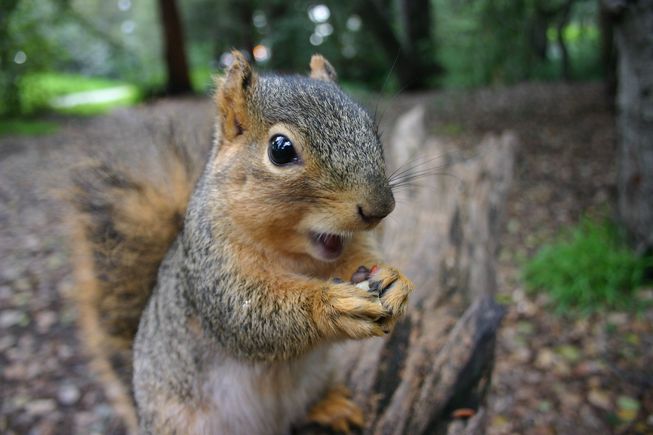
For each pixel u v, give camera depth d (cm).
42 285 59
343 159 21
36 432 40
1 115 167
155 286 27
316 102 21
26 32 169
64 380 45
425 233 36
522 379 44
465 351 27
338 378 27
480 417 26
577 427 38
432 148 53
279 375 25
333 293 22
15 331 51
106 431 39
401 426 25
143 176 30
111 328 29
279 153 21
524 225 73
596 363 44
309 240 22
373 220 21
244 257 23
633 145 52
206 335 24
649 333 47
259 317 22
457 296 31
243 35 245
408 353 28
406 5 211
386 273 22
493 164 46
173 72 220
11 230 73
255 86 22
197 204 24
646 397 40
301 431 26
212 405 25
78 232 29
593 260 54
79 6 301
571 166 93
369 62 243
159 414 26
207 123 33
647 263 52
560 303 52
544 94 150
